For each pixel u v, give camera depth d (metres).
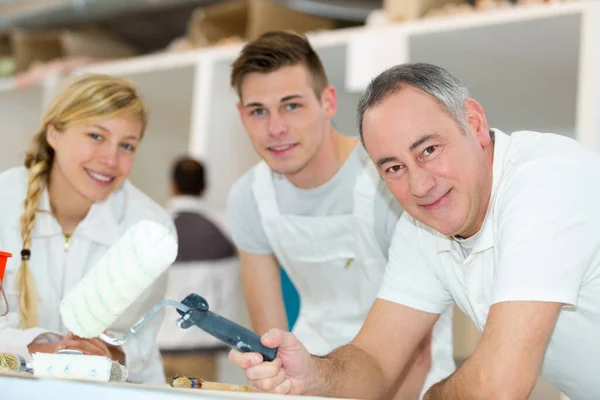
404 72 1.27
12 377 1.08
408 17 2.93
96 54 4.12
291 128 1.78
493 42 2.86
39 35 4.17
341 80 3.45
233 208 2.08
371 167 1.85
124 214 1.88
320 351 2.05
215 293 3.22
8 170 1.86
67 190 1.82
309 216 1.96
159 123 4.47
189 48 3.61
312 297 2.08
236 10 3.37
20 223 1.76
